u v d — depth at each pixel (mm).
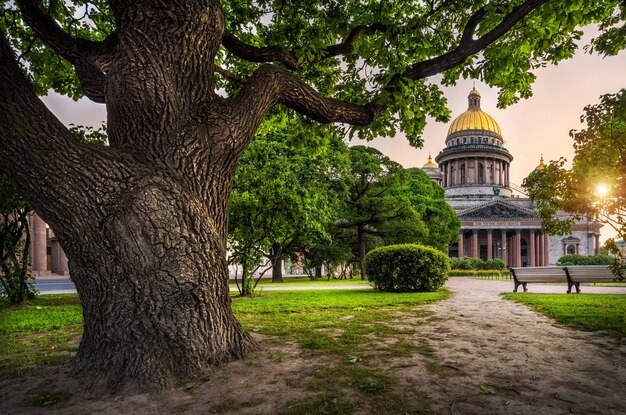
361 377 4086
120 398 3586
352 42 6598
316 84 8984
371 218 35125
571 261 47344
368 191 35094
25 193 3729
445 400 3477
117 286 3865
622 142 6980
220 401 3492
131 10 4164
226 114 4602
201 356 4195
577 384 3891
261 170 14320
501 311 9148
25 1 4938
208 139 4398
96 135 12844
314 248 34750
